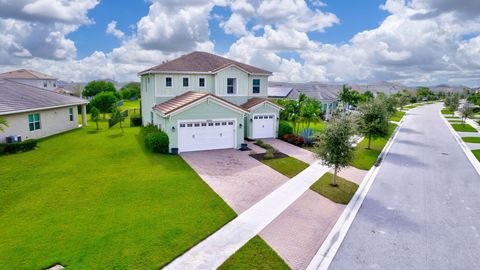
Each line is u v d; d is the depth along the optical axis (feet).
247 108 80.53
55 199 38.40
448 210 37.91
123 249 26.84
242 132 70.49
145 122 101.04
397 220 34.78
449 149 77.25
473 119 152.35
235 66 83.61
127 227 30.94
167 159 59.06
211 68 85.05
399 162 63.05
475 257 27.37
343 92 154.30
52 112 87.71
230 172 51.47
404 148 78.54
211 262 25.46
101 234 29.40
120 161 57.26
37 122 80.53
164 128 69.10
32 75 214.48
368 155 68.39
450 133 105.81
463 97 317.42
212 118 66.85
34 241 27.99
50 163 55.72
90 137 83.10
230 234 30.30
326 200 40.34
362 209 37.83
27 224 31.45
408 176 52.75
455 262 26.55
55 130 89.51
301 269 24.98
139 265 24.61
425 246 29.14
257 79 89.20
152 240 28.45
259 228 31.73
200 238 29.14
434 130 113.39
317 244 29.01
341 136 43.88
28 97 83.97
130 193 40.65
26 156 61.16
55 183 44.55
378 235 31.12
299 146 74.90
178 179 46.75
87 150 66.54
